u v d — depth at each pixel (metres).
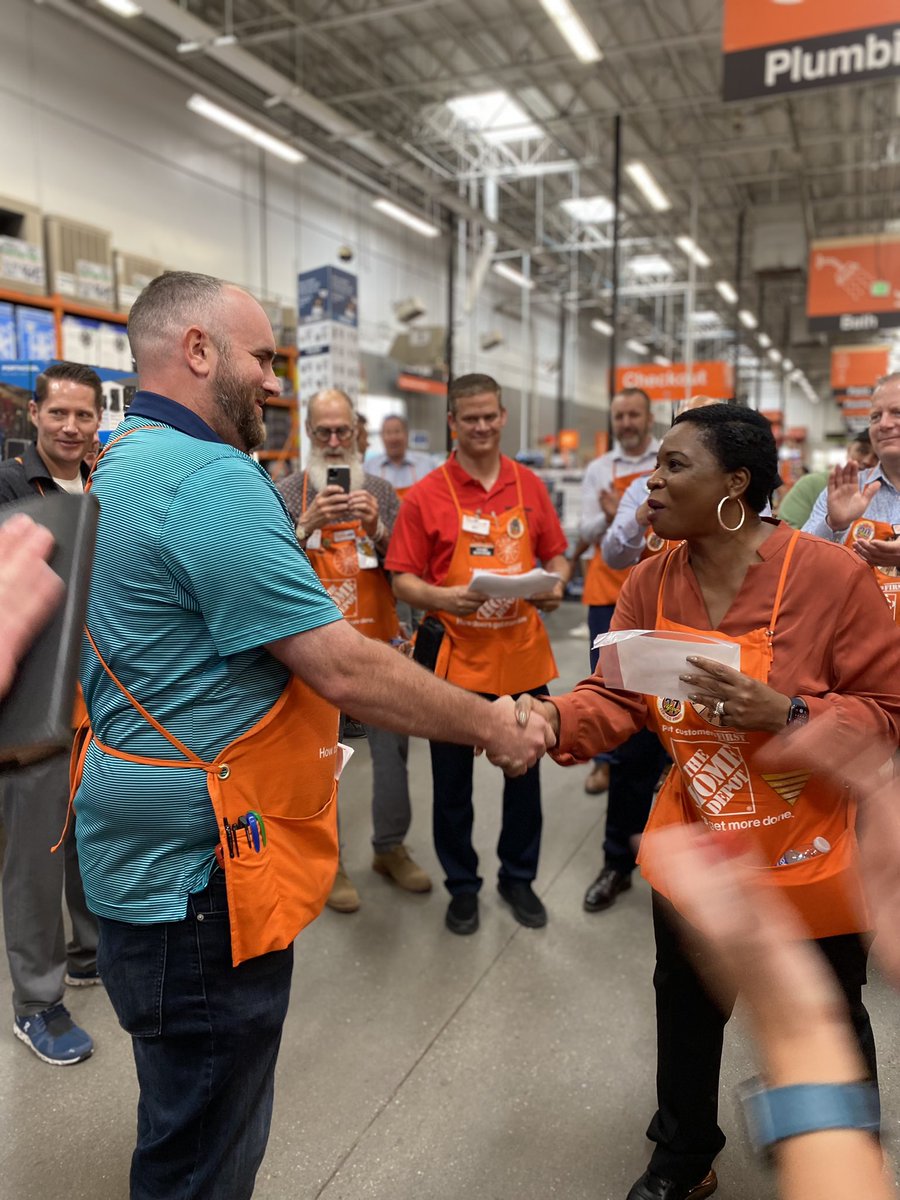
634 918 2.60
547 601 2.51
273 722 1.09
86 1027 2.09
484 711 1.21
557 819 3.40
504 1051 1.99
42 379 2.19
